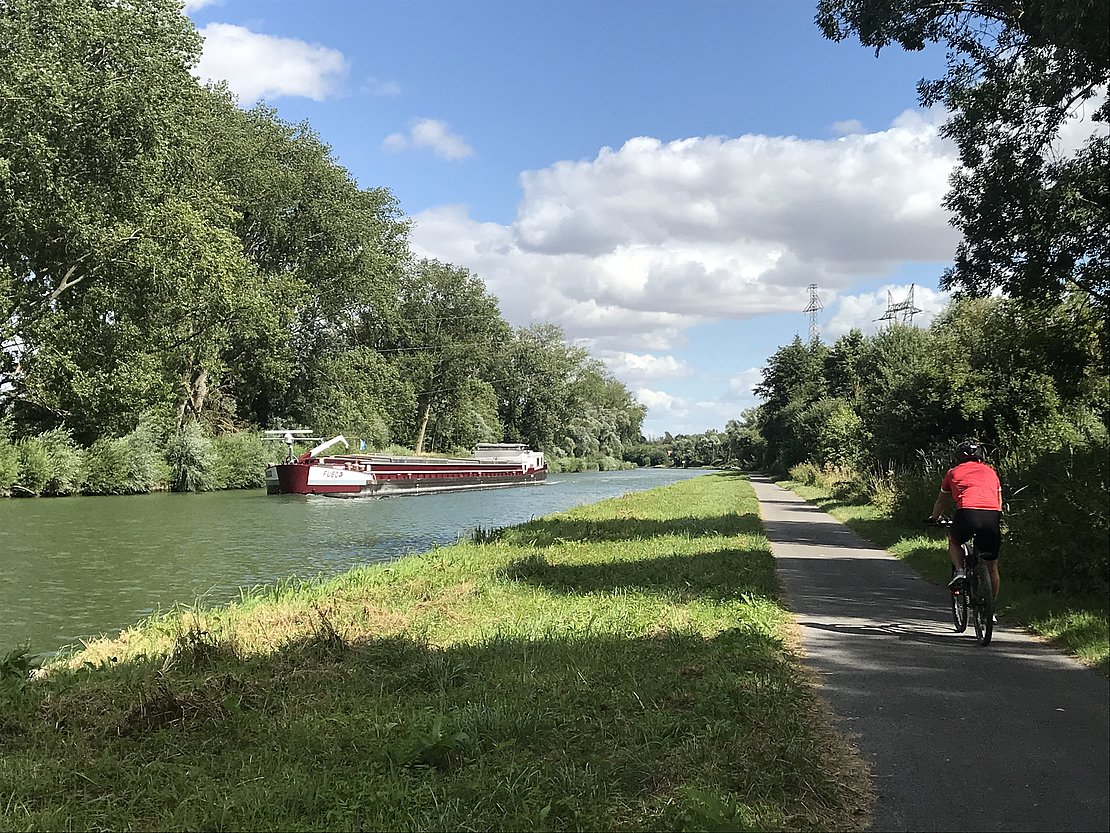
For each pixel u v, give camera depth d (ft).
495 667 21.40
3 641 33.55
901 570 40.47
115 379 117.91
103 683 20.79
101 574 50.83
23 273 116.47
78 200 108.17
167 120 111.24
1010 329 65.41
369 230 176.35
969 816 12.57
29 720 17.70
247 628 27.66
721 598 31.22
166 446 140.36
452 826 12.04
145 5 113.60
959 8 48.16
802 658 22.54
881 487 76.54
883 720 17.08
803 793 13.16
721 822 11.62
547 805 12.53
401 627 27.55
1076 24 37.73
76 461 121.19
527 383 341.21
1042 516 31.45
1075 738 15.97
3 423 120.37
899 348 133.08
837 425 133.28
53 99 99.45
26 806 13.15
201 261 119.75
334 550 63.41
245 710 18.26
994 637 25.29
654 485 204.33
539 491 173.88
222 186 146.41
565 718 16.75
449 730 15.83
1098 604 26.91
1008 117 49.16
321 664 22.47
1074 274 48.19
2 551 61.05
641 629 25.89
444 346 247.09
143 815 12.96
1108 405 57.93
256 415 191.62
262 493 138.62
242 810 12.80
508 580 37.35
